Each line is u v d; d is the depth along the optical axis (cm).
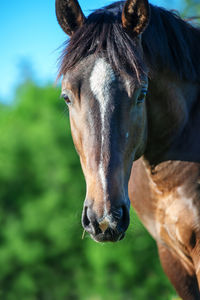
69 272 2298
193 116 507
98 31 433
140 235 2028
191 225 472
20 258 2222
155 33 486
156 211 513
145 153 509
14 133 2498
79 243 2211
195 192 475
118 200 390
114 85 414
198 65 515
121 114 412
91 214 386
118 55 419
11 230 2234
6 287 2255
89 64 423
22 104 2827
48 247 2241
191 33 526
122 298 2194
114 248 2075
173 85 495
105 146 402
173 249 523
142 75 422
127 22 447
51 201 2234
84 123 414
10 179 2423
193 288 551
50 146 2403
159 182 500
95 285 2216
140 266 2150
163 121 493
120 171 403
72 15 463
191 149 492
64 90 436
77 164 2383
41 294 2336
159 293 2191
